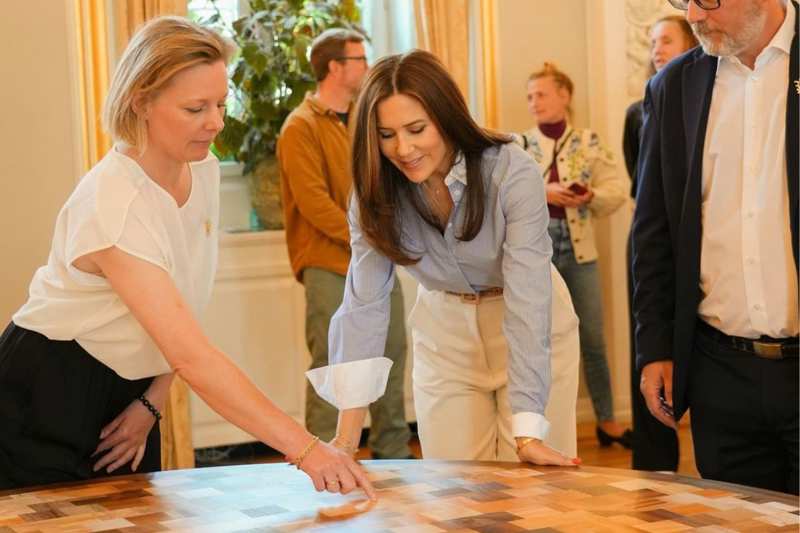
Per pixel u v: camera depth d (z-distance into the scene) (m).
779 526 1.61
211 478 1.99
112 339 2.14
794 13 2.50
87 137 4.59
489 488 1.86
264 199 5.21
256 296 5.15
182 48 1.94
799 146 2.46
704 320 2.67
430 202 2.42
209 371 1.93
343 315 2.45
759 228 2.54
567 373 2.67
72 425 2.18
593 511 1.70
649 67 4.68
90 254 1.99
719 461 2.69
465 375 2.68
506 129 5.46
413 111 2.26
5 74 4.48
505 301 2.37
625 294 5.75
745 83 2.55
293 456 1.89
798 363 2.56
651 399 2.76
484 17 5.36
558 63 5.56
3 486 2.20
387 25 5.74
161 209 2.06
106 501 1.83
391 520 1.68
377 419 4.69
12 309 4.54
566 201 5.12
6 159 4.50
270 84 5.09
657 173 2.73
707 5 2.43
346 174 4.56
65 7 4.53
